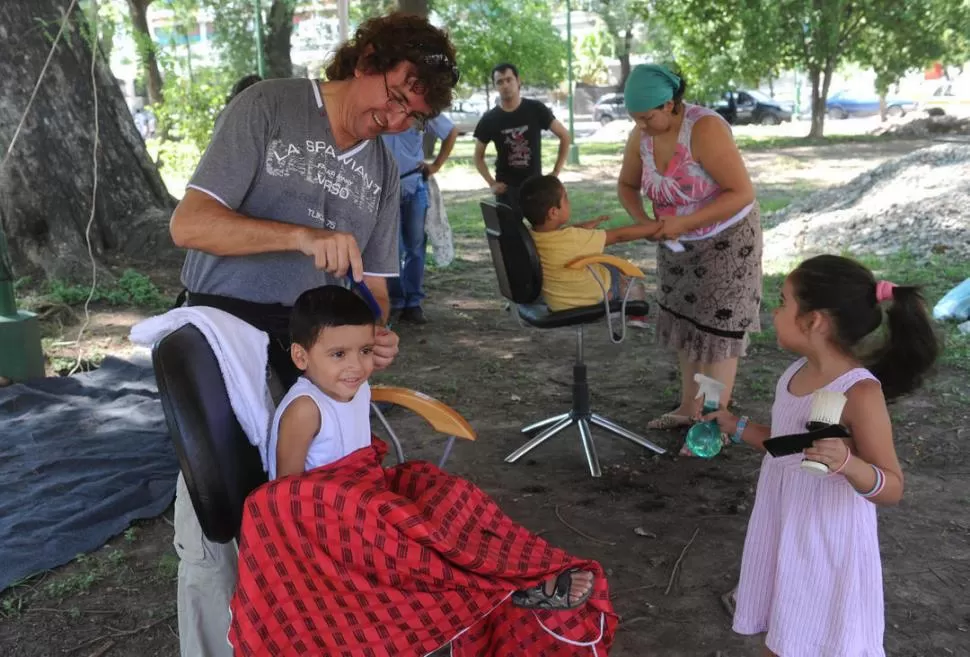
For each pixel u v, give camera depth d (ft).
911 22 79.92
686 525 13.06
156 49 56.80
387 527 7.07
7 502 13.73
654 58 96.22
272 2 60.34
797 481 8.28
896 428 16.26
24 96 26.23
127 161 28.99
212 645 8.46
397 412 17.79
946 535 12.54
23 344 18.86
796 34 81.82
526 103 24.84
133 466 15.02
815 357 8.33
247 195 8.14
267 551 7.25
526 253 14.58
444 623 7.27
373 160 8.68
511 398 18.56
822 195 38.17
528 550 7.67
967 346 20.48
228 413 7.55
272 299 8.36
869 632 8.11
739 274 14.79
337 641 7.14
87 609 11.15
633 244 35.22
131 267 27.48
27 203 25.99
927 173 35.01
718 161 14.03
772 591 8.59
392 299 24.08
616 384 19.34
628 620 10.71
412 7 54.75
